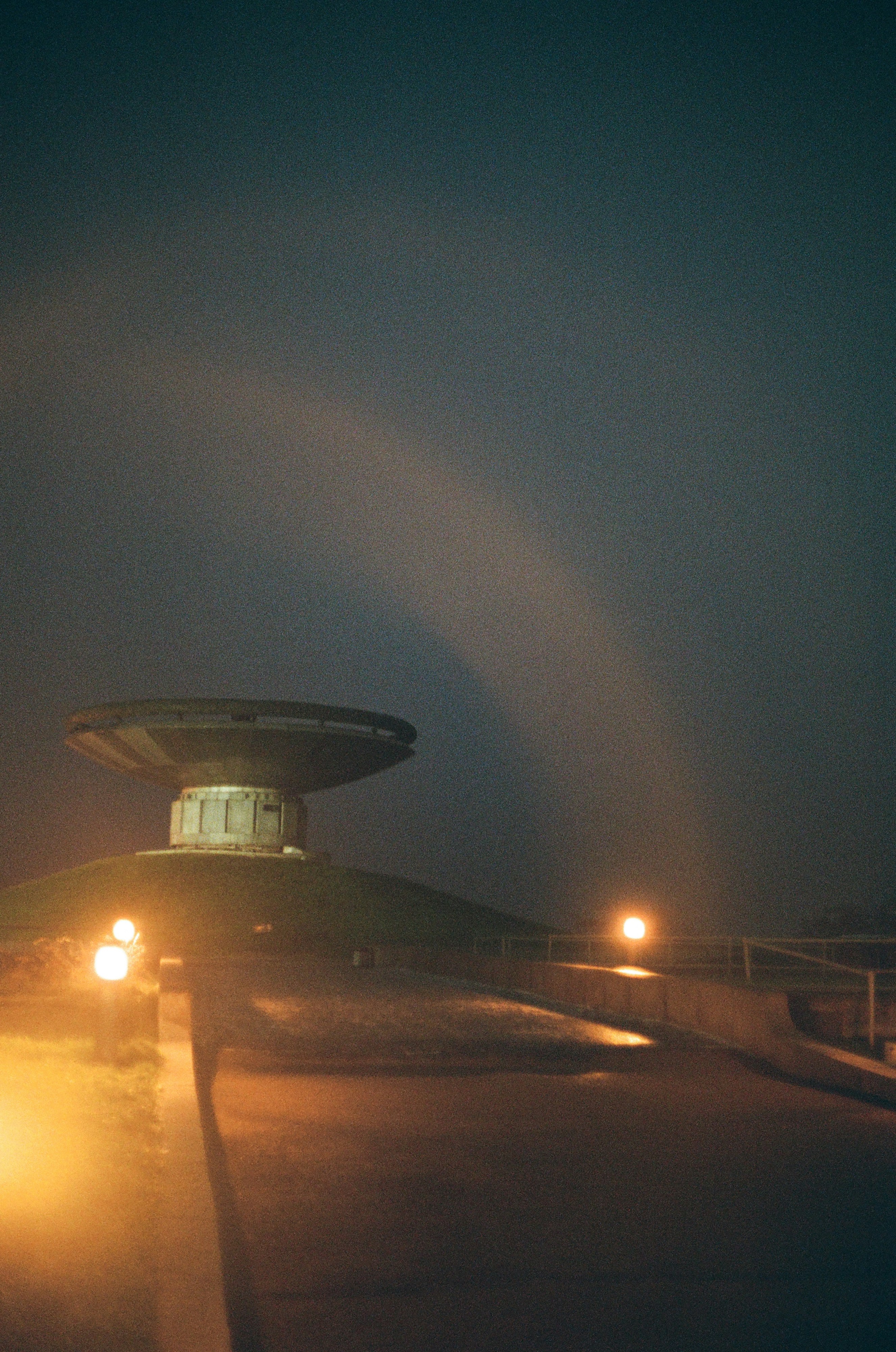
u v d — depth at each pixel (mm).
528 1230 7098
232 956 58156
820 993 17375
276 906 73125
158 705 84188
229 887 76438
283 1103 11617
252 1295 5922
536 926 79250
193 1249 5797
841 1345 5320
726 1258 6578
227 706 83938
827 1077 13016
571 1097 12133
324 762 87312
